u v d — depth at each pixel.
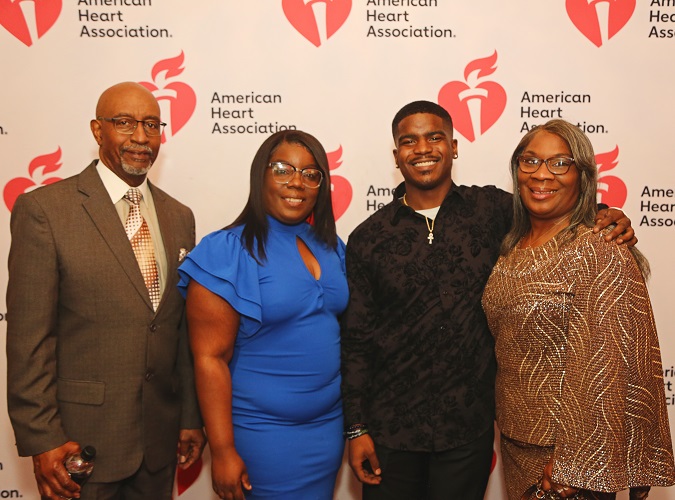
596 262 1.27
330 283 1.57
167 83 2.06
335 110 2.10
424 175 1.63
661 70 2.14
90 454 1.34
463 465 1.57
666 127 2.16
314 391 1.51
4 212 2.06
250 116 2.09
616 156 2.16
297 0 2.06
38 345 1.37
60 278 1.42
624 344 1.23
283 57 2.08
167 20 2.04
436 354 1.56
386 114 2.11
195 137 2.08
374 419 1.62
